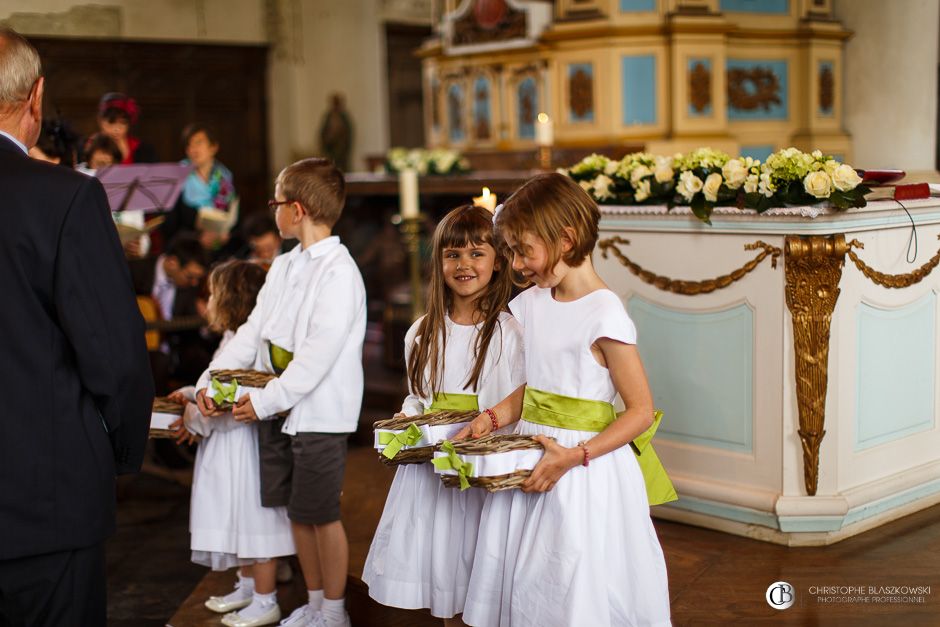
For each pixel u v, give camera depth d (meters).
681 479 3.18
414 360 2.50
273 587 3.06
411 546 2.39
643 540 2.13
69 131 4.43
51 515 2.03
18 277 1.99
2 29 2.10
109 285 2.06
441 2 8.42
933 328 3.22
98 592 2.15
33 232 1.99
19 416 2.01
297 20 10.73
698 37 7.02
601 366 2.15
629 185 3.34
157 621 3.23
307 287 2.88
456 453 2.07
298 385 2.78
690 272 3.13
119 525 4.16
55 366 2.04
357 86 11.11
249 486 2.97
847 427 2.98
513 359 2.38
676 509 3.22
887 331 3.07
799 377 2.90
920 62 4.99
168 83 10.05
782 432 2.96
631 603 2.11
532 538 2.12
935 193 3.28
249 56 10.55
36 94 2.13
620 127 7.19
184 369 4.85
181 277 4.90
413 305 5.34
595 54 7.20
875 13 5.10
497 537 2.21
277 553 2.97
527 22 7.50
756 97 7.20
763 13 7.17
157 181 4.34
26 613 2.09
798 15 7.16
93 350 2.02
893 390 3.12
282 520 2.99
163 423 3.07
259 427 2.94
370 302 7.68
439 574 2.35
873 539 3.00
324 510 2.83
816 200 2.81
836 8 7.24
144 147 5.51
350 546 3.22
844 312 2.92
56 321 2.05
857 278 2.95
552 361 2.18
